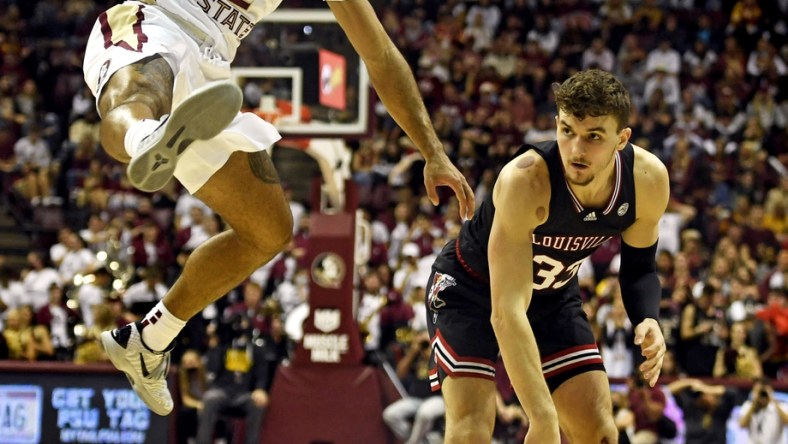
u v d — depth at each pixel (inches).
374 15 126.6
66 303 424.5
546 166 135.0
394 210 539.2
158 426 335.6
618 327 370.0
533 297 151.1
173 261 485.1
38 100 652.7
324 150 342.3
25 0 737.6
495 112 629.0
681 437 335.6
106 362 364.8
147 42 111.7
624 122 126.3
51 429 336.8
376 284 407.5
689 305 374.3
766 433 332.5
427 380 351.6
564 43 685.9
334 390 331.3
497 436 349.4
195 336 371.9
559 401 148.8
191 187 109.2
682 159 572.1
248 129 102.2
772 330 374.9
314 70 331.3
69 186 587.8
